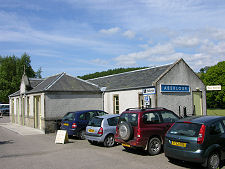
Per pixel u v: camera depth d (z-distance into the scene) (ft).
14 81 153.79
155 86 50.98
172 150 24.12
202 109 59.82
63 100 58.95
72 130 43.78
